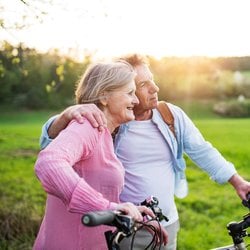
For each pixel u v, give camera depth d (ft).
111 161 8.95
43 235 9.23
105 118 8.93
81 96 9.37
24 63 28.17
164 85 75.66
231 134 56.08
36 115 74.69
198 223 27.86
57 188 7.76
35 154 46.96
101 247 9.02
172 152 11.82
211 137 54.39
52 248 9.00
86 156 8.64
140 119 11.74
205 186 35.19
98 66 9.27
